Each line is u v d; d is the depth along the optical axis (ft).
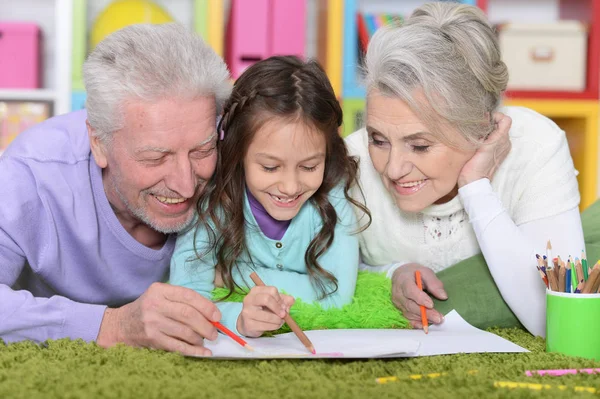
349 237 4.83
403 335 4.06
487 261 4.53
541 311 4.40
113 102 3.79
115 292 4.80
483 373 3.24
